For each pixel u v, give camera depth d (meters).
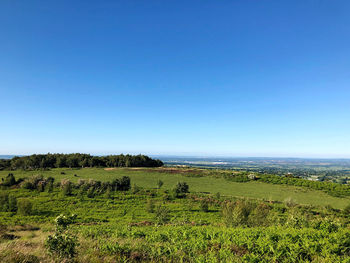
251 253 9.31
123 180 61.53
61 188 58.00
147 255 9.76
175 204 48.09
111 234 15.87
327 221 14.30
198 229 14.67
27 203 40.09
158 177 83.31
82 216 38.69
